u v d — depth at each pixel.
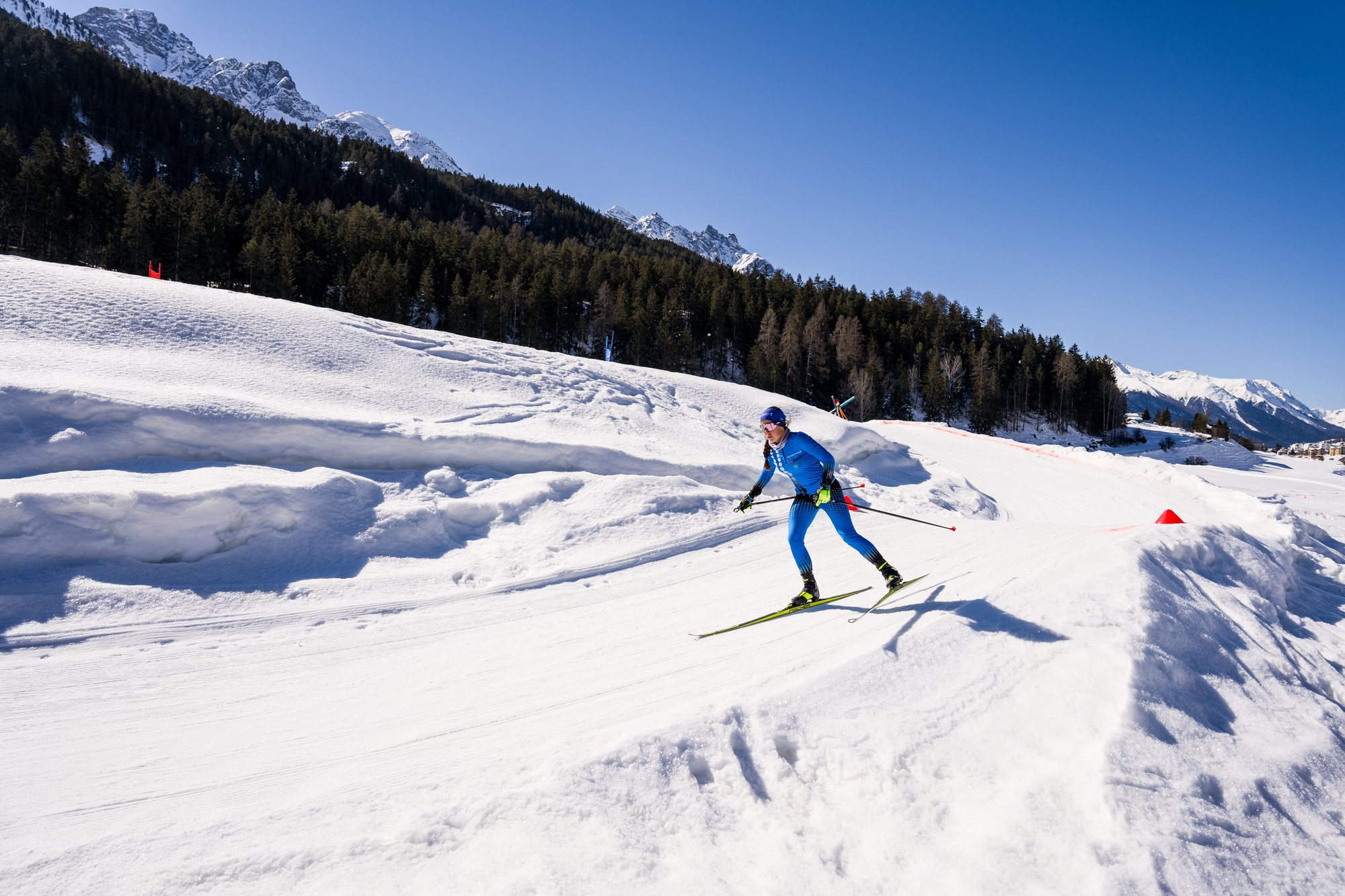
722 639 4.41
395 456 8.04
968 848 2.15
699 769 2.59
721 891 2.01
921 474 16.22
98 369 7.40
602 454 9.53
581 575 6.67
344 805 2.37
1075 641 3.41
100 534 5.32
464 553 6.90
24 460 5.73
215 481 6.03
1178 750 2.65
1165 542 4.91
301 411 7.71
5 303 8.04
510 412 10.52
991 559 5.59
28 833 2.30
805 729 2.83
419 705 3.64
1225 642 3.82
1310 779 2.75
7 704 3.63
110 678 4.05
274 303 10.97
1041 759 2.60
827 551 7.27
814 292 88.19
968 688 3.15
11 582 4.79
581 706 3.38
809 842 2.26
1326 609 5.65
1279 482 35.06
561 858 2.04
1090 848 2.08
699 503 8.67
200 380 8.02
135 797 2.61
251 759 2.99
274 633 4.99
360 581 6.00
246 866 2.01
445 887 1.91
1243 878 2.07
